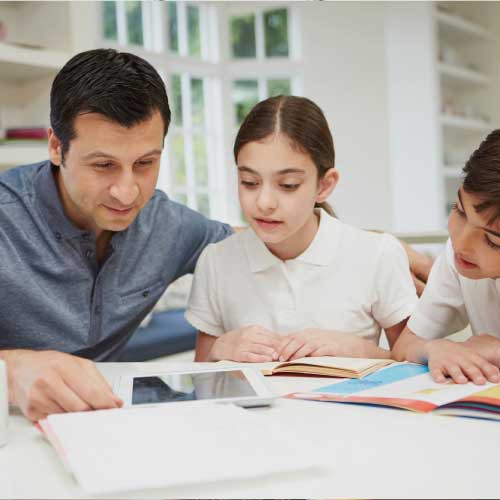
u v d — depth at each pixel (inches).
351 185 180.9
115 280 48.6
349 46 176.6
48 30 96.3
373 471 23.0
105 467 22.2
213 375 34.8
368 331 51.6
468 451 24.7
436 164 168.6
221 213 174.1
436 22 168.2
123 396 31.0
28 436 28.1
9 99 96.7
